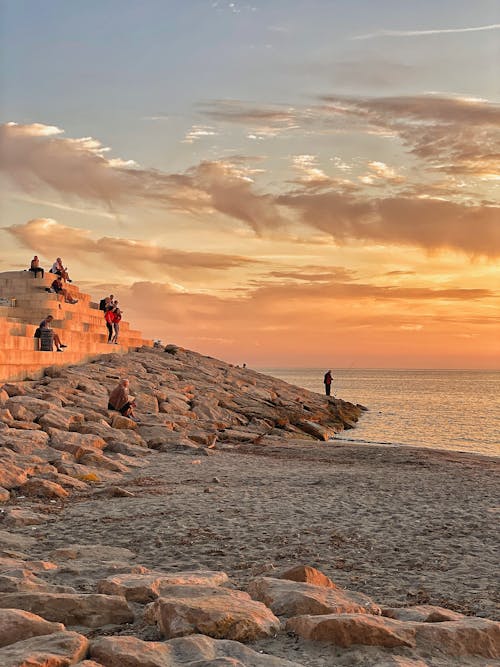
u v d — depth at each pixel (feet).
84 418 88.38
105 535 41.96
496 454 133.69
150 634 22.86
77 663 19.02
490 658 21.24
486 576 33.94
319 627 21.85
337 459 90.02
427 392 508.53
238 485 62.23
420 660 20.62
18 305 144.05
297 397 193.77
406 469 80.18
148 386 129.80
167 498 54.39
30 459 61.41
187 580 28.27
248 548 39.04
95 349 150.41
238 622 22.11
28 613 22.25
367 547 39.68
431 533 43.34
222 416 128.16
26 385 104.17
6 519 44.68
